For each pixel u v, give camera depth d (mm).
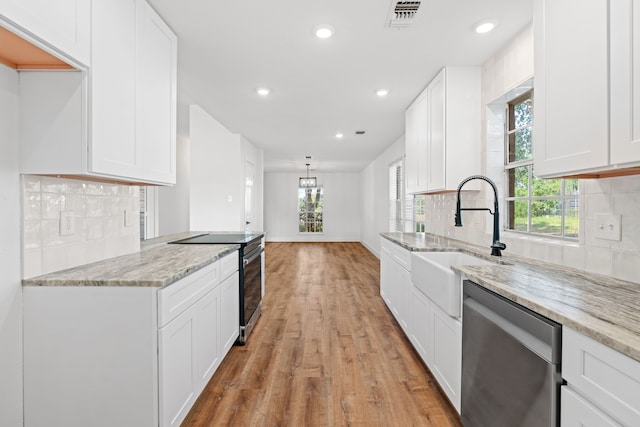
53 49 1164
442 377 1843
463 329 1561
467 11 1897
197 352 1715
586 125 1224
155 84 1869
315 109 3760
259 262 3270
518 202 2385
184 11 1890
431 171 2922
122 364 1330
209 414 1760
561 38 1353
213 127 4695
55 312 1342
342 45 2301
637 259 1358
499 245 2094
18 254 1336
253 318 2965
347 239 10508
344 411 1786
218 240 2736
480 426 1389
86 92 1335
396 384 2055
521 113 2377
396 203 5898
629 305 1044
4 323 1291
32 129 1343
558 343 958
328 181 10508
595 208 1561
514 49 2182
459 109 2637
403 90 3162
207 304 1866
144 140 1754
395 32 2127
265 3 1820
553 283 1341
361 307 3631
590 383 848
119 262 1742
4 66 1287
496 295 1316
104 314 1332
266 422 1695
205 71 2736
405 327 2676
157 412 1335
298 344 2648
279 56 2465
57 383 1345
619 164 1099
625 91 1064
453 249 2455
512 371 1155
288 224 10500
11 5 978
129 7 1606
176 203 5234
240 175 4762
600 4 1154
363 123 4379
